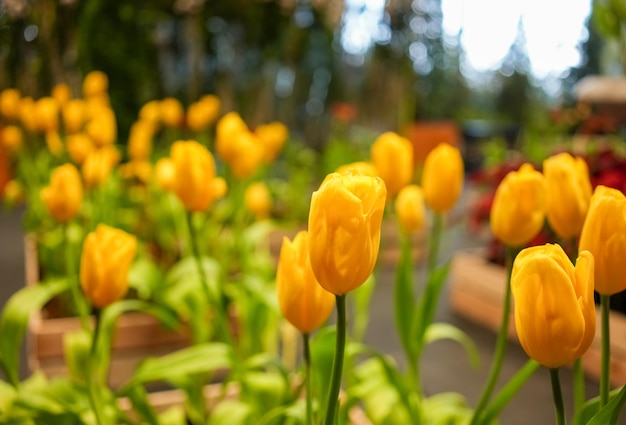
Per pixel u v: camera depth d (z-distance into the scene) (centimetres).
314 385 70
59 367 133
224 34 265
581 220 63
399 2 291
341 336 52
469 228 220
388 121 309
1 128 235
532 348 48
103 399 86
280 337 143
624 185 132
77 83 214
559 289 46
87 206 174
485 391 71
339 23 275
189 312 119
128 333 136
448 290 188
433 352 138
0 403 86
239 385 96
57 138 186
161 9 241
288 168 261
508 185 68
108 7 220
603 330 55
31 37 201
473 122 316
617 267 52
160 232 184
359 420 96
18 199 246
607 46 248
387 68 308
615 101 188
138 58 236
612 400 48
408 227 82
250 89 282
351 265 49
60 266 159
